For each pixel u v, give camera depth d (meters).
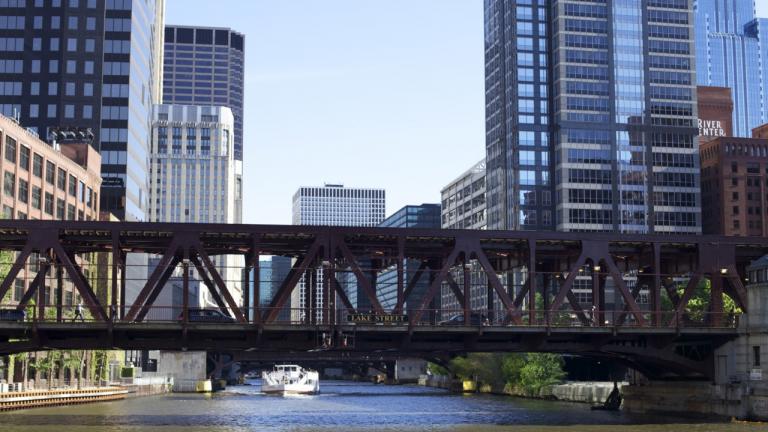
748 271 75.06
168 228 63.88
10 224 62.41
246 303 70.38
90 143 172.50
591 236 70.25
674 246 75.56
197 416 91.75
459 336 69.44
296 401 137.75
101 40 196.00
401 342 68.75
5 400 95.06
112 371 166.12
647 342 75.81
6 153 121.19
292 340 66.81
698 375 79.50
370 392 186.50
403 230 66.81
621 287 70.31
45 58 194.50
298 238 69.19
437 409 107.31
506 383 154.62
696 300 120.25
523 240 70.94
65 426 72.56
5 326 61.06
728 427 68.06
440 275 66.56
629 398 92.50
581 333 69.56
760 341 71.19
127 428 71.56
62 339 64.44
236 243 70.00
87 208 160.00
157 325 62.31
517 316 67.44
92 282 151.75
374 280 74.38
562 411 97.06
